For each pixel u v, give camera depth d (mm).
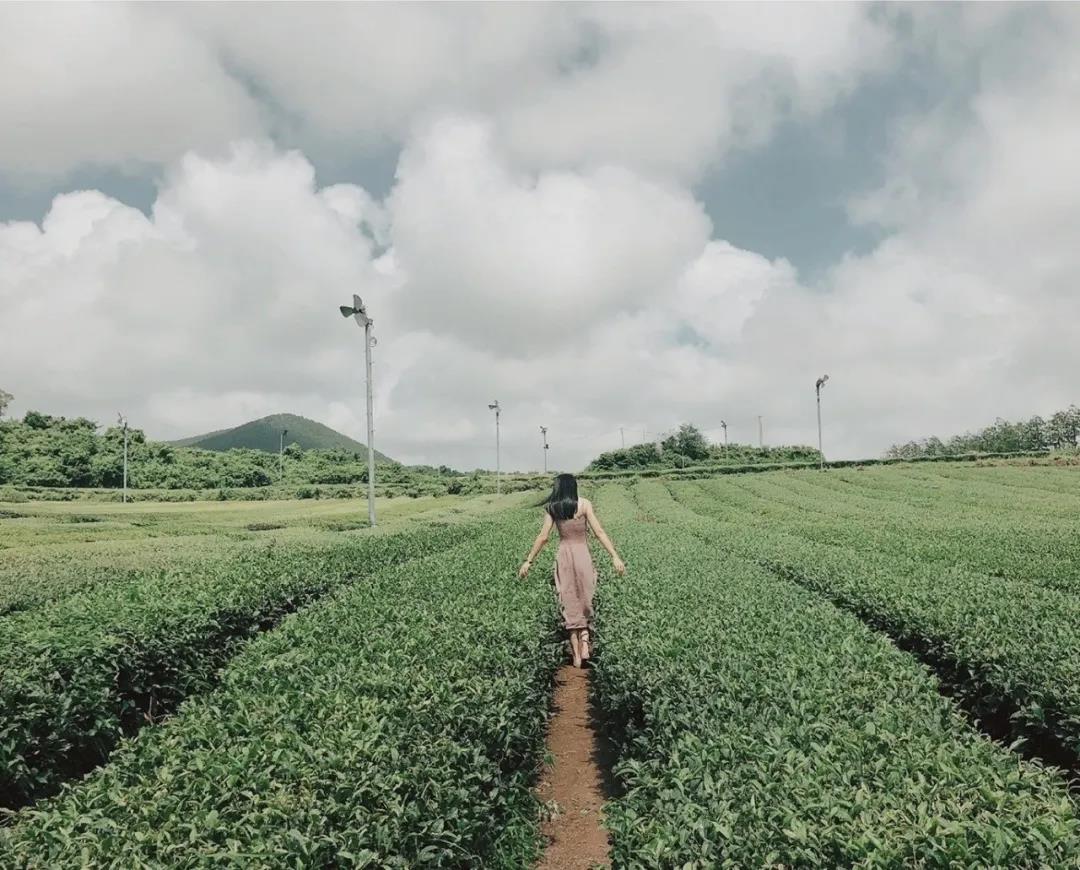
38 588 13328
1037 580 14656
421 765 4668
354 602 9914
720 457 122625
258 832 3691
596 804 6523
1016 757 4496
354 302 32938
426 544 23969
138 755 4922
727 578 12062
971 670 7414
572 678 10227
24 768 6070
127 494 74625
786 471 79750
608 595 10578
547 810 6277
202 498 76375
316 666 6660
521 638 7918
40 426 105438
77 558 16906
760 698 5598
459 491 79000
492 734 5762
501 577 12156
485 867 5148
